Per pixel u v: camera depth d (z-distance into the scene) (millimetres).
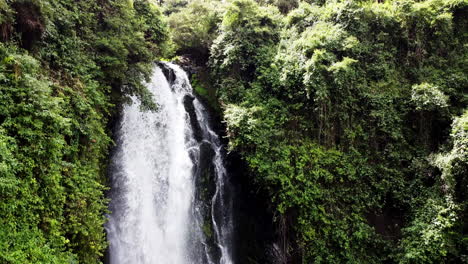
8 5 6180
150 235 10664
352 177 10789
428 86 10664
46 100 6051
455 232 8859
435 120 10852
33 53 6926
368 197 10703
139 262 10039
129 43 10281
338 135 11633
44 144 5820
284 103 12031
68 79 7633
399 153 10969
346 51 11641
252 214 12273
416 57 12312
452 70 11750
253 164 10734
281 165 10625
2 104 5344
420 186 10133
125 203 10242
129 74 10461
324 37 11688
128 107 11461
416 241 9172
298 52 11945
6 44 6078
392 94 11492
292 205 10320
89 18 9188
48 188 5883
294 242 10906
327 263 10047
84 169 7305
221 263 12273
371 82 11766
